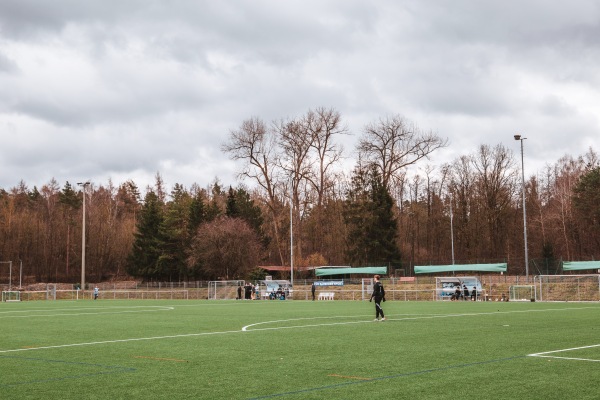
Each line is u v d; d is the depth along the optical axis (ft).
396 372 43.29
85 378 42.34
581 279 202.18
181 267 337.31
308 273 288.30
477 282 207.31
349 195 300.81
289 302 196.03
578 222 285.84
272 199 288.10
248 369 45.80
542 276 195.42
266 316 114.21
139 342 66.74
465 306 149.79
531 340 63.87
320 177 289.94
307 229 344.90
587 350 54.54
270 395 35.55
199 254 295.07
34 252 388.78
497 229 307.58
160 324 95.25
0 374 44.47
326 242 348.79
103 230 398.83
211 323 96.32
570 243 288.30
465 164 325.21
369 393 35.68
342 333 75.51
